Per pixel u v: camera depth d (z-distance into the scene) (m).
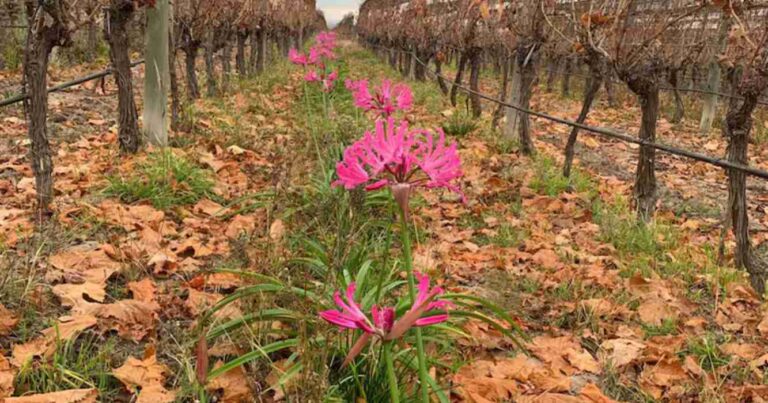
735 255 4.31
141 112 8.09
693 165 8.66
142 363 2.51
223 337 2.69
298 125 8.04
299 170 4.55
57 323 2.63
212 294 3.16
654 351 3.18
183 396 2.39
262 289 2.61
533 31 7.54
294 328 2.67
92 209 4.18
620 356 3.13
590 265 4.35
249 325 2.53
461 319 2.95
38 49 4.02
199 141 6.72
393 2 25.25
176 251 3.80
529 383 2.81
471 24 10.27
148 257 3.67
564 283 3.93
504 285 3.61
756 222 6.07
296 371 2.18
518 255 4.46
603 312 3.62
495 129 9.16
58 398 2.20
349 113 9.00
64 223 3.97
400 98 3.18
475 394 2.54
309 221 3.75
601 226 5.24
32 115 4.10
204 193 4.94
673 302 3.79
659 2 6.14
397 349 2.54
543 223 5.21
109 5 5.41
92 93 9.59
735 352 3.25
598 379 2.99
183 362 2.52
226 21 11.60
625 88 16.97
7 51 12.16
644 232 5.02
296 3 28.75
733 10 4.35
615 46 5.14
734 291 4.05
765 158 9.44
